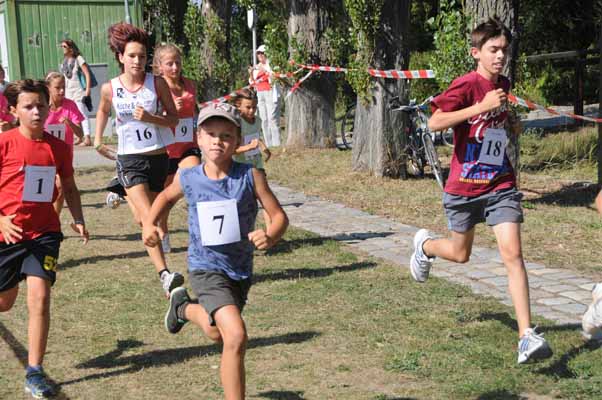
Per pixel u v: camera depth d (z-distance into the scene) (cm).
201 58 2489
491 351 677
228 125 523
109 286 914
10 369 672
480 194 662
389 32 1603
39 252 618
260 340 722
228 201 530
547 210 1312
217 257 536
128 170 892
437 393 596
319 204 1436
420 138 1641
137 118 866
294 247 1088
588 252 1046
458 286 884
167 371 656
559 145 1839
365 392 603
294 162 1934
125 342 727
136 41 873
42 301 610
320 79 2148
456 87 646
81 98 2119
